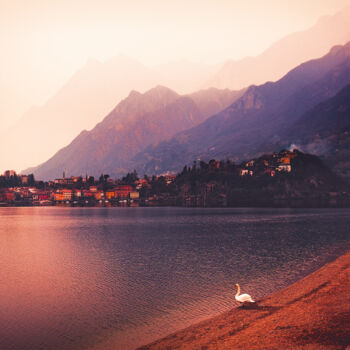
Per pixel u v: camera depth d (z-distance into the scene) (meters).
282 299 40.47
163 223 186.88
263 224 171.25
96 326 36.59
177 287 52.12
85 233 140.00
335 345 26.22
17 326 36.94
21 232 144.75
